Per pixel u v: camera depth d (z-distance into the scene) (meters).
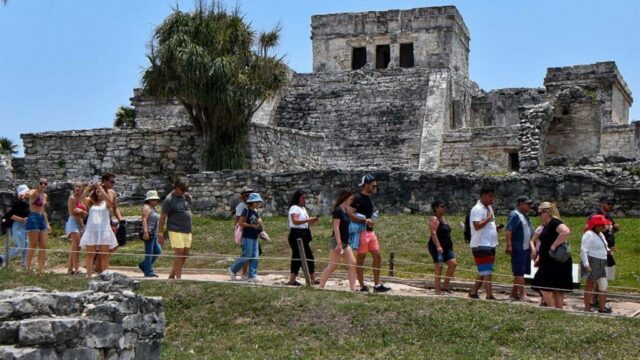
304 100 42.88
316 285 14.46
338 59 53.06
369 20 52.59
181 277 15.09
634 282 15.38
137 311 9.42
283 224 21.05
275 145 28.20
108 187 14.72
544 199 20.92
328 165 38.06
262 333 11.77
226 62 25.70
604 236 14.04
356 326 11.80
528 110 27.69
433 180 21.72
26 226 15.34
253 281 14.27
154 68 26.44
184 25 26.72
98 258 14.38
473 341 11.29
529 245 13.64
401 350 11.04
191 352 11.18
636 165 21.48
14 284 13.48
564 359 10.65
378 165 37.28
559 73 50.94
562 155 29.64
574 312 12.36
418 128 39.19
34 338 7.57
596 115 29.42
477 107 48.97
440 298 12.83
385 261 17.28
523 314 12.13
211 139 26.52
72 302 8.49
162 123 40.38
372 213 14.13
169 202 14.67
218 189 23.11
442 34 51.22
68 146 27.81
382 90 42.50
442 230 14.24
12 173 29.05
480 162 36.91
